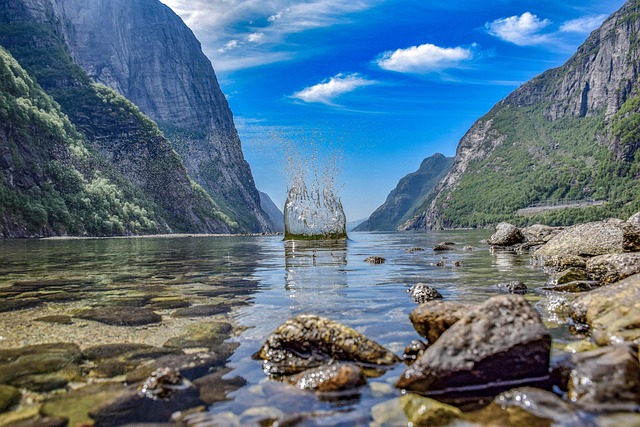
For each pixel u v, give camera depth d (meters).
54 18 190.00
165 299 6.93
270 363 3.87
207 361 3.92
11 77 100.75
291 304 6.35
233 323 5.27
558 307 5.80
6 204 74.88
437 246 18.80
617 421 2.63
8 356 4.03
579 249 12.28
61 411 2.88
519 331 3.48
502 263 11.98
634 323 4.07
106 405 2.98
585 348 3.97
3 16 163.62
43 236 77.69
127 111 157.62
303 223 31.05
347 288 7.73
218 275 10.22
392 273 9.92
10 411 2.88
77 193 94.31
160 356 4.05
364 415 2.84
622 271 7.40
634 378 2.95
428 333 4.43
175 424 2.71
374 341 4.27
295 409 2.94
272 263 13.16
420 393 3.21
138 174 146.62
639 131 177.75
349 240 30.84
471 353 3.39
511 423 2.66
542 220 165.88
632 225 10.29
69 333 4.86
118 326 5.16
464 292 7.12
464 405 2.98
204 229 155.25
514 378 3.31
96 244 35.84
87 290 7.97
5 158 82.38
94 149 130.75
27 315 5.77
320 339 4.04
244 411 2.90
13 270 12.14
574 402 2.89
